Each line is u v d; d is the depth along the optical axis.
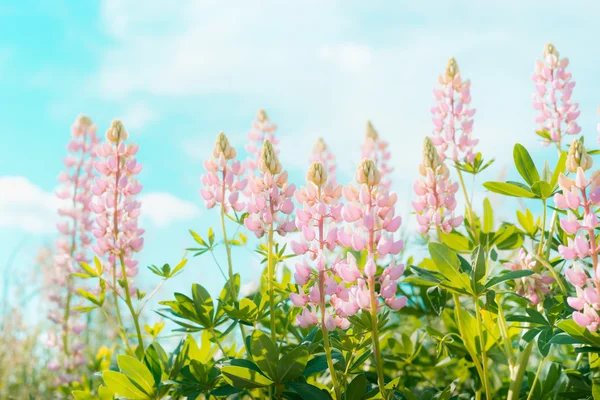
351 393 1.65
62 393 2.41
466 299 2.24
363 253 2.14
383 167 2.67
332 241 1.65
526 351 1.77
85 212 2.50
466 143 2.02
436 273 1.77
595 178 1.59
